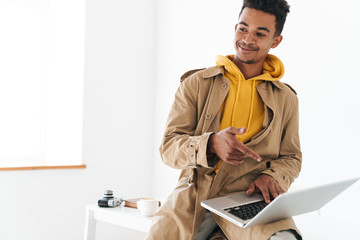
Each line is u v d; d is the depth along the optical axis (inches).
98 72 116.0
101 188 116.0
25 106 116.0
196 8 117.4
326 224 65.7
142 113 127.3
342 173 79.7
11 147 113.2
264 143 40.1
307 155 86.4
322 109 84.2
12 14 114.0
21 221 99.3
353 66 79.0
